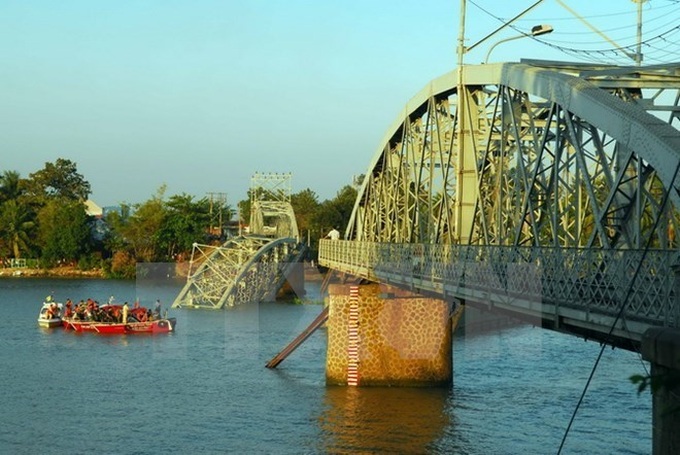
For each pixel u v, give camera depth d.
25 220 140.00
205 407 36.59
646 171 20.89
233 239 81.56
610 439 30.55
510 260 23.69
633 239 22.14
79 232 135.62
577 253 19.91
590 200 22.20
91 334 61.78
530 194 25.52
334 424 33.56
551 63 27.77
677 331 13.84
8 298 92.50
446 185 35.22
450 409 36.06
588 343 55.22
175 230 127.62
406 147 43.16
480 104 33.03
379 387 41.34
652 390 9.30
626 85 24.23
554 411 35.34
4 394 39.44
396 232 45.03
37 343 57.19
